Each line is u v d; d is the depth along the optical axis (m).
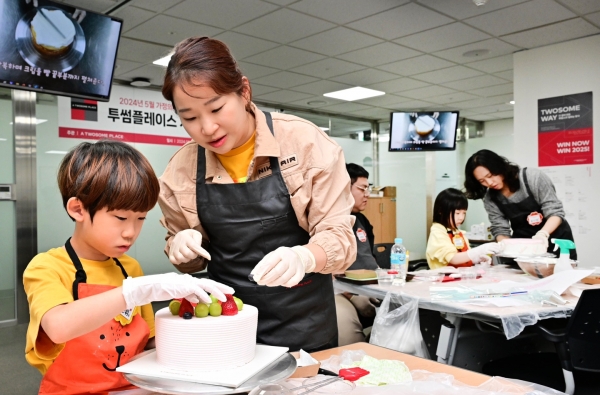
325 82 5.71
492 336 2.25
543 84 4.49
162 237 5.32
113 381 0.98
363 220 2.97
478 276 2.54
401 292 2.07
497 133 8.58
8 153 4.30
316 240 1.09
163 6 3.48
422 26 3.97
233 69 1.00
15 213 4.32
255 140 1.19
